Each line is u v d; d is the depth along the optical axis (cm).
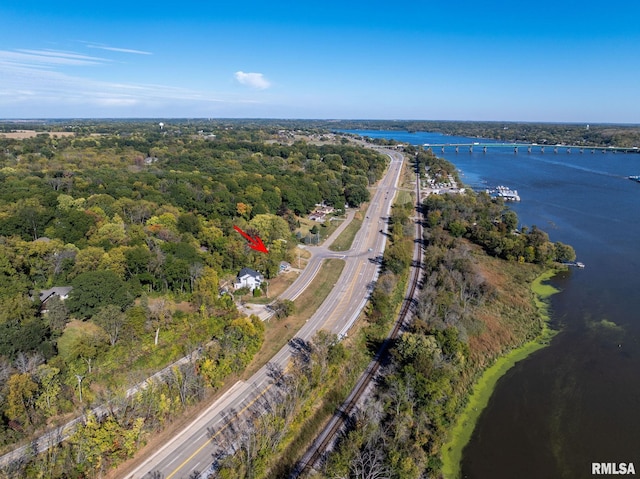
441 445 7112
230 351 8319
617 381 8906
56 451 6097
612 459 7012
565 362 9525
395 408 7381
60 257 11094
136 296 10506
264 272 12794
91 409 7056
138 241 12306
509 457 7006
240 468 6050
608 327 10894
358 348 9481
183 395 7275
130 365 8225
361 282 12925
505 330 10500
